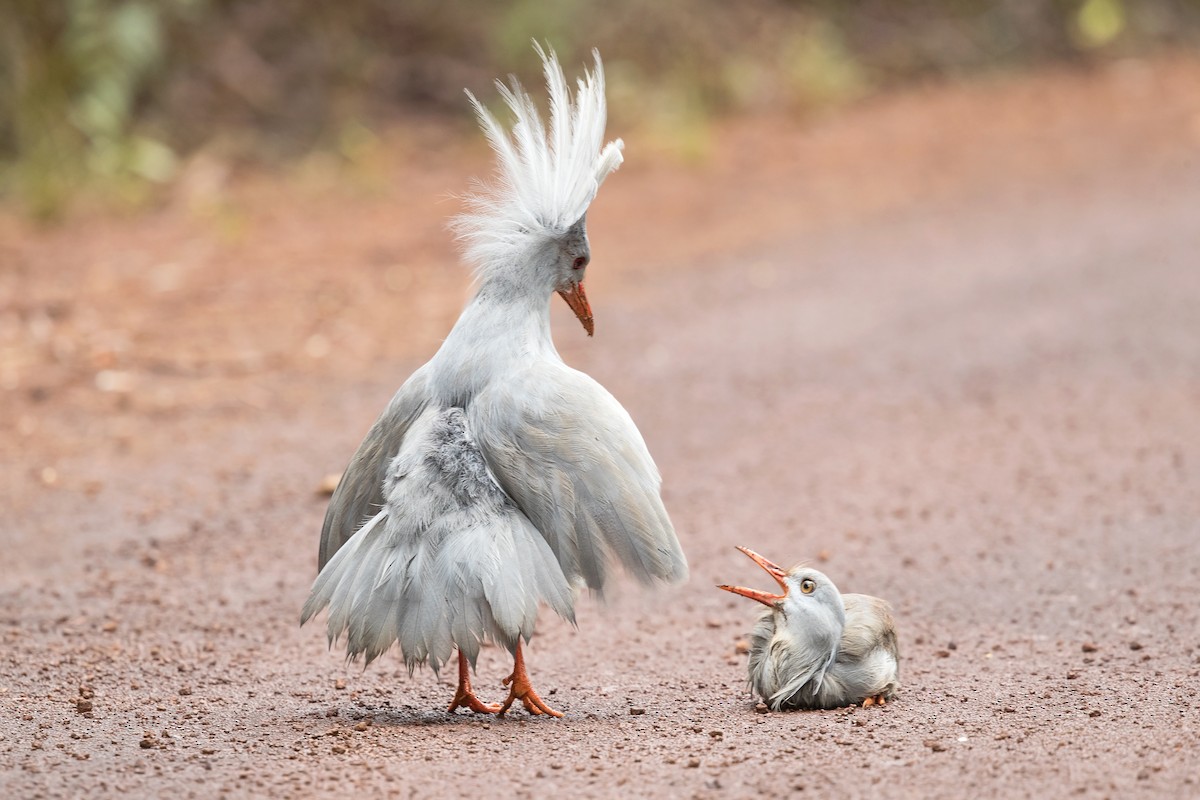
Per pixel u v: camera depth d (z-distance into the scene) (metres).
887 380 16.75
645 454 8.04
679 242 22.84
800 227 23.77
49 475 13.12
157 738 7.74
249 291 19.20
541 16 29.97
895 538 12.14
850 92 32.72
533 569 7.71
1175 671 8.95
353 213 23.58
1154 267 21.16
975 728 7.79
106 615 10.24
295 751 7.49
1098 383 16.45
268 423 14.79
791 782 6.91
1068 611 10.35
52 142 23.52
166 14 27.20
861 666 8.32
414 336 17.67
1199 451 14.09
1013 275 20.94
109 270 19.75
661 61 31.30
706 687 8.96
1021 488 13.31
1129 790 6.74
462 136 27.66
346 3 29.55
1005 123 31.09
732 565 11.65
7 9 24.42
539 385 7.99
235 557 11.58
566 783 6.95
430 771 7.14
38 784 6.94
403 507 7.79
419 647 7.59
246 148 25.92
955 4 36.50
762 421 15.39
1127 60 36.19
